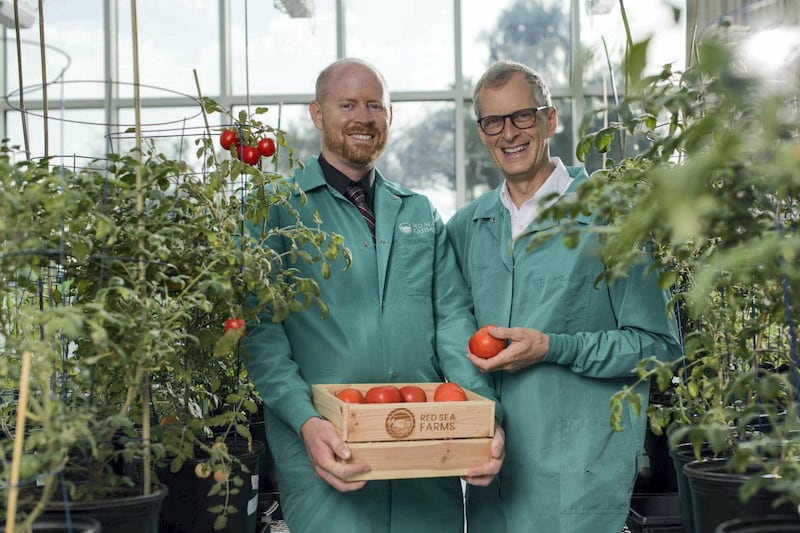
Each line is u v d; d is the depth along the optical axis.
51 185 1.42
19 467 1.16
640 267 2.03
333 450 1.65
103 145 6.45
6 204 1.26
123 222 1.57
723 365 1.75
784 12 1.01
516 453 2.06
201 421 1.80
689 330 2.33
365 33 6.73
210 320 1.82
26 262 1.36
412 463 1.64
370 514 1.99
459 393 1.80
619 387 2.05
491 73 2.14
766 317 1.62
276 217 2.08
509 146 2.11
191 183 1.73
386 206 2.17
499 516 2.13
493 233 2.19
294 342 2.04
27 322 1.57
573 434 2.03
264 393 1.90
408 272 2.13
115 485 1.50
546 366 2.04
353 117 2.09
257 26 6.68
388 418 1.63
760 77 0.85
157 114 6.59
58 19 6.52
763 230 1.16
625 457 2.03
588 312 2.06
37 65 6.49
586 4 6.24
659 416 1.65
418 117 6.73
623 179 1.26
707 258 1.26
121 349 1.42
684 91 1.22
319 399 1.85
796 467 1.13
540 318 2.05
